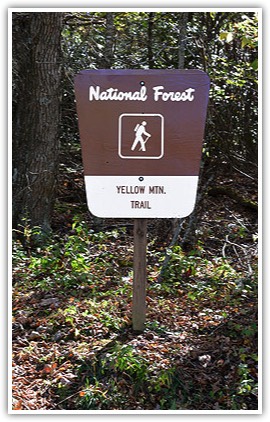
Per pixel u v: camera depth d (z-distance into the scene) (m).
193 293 7.06
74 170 10.40
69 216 9.61
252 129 10.80
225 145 10.38
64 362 5.77
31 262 7.70
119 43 10.59
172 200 5.89
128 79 5.81
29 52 9.05
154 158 5.87
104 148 5.85
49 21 8.66
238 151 10.89
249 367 5.64
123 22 10.52
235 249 8.61
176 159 5.86
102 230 9.30
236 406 5.29
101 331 6.15
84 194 10.33
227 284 7.23
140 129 5.84
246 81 9.70
